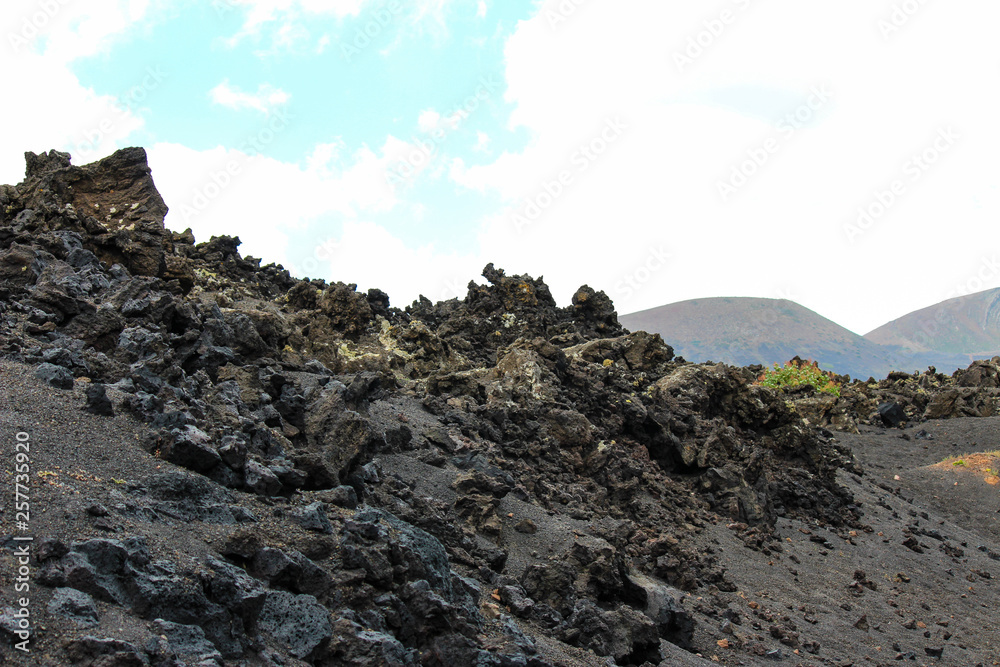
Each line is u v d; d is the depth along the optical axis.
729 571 17.09
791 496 22.92
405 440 15.55
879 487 28.83
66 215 17.72
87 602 6.42
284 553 8.21
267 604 7.65
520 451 17.97
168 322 14.20
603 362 26.84
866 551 21.28
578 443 19.23
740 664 12.56
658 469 21.06
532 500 15.73
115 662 5.95
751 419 25.25
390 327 25.34
